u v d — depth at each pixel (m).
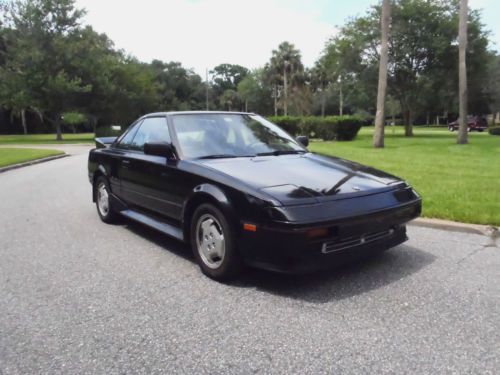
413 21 31.31
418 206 4.11
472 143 22.38
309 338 2.81
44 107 38.16
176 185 4.25
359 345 2.72
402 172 10.14
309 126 28.28
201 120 4.89
